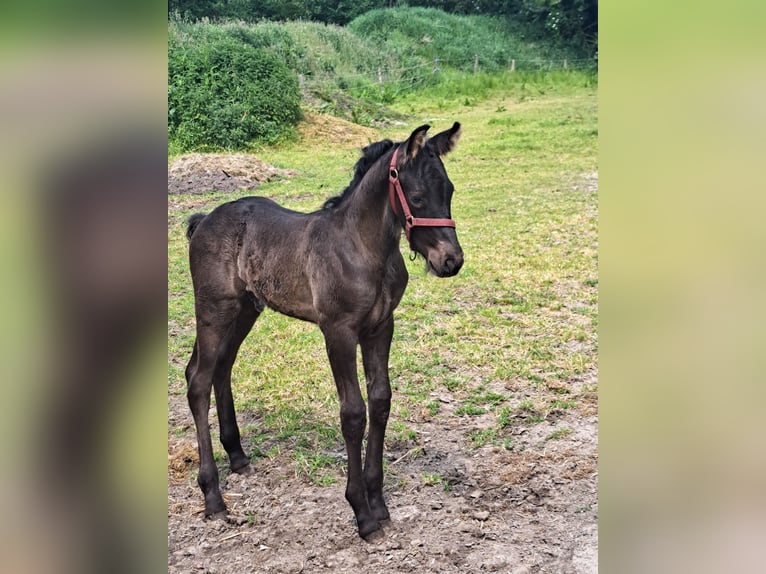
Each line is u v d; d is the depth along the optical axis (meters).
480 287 6.80
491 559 3.23
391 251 3.25
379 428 3.44
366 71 20.25
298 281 3.44
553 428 4.37
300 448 4.25
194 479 4.07
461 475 3.94
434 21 23.83
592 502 3.63
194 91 13.81
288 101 14.61
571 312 6.17
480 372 5.15
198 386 3.69
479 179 11.30
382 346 3.40
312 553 3.35
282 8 22.64
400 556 3.29
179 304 6.73
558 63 23.25
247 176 11.17
